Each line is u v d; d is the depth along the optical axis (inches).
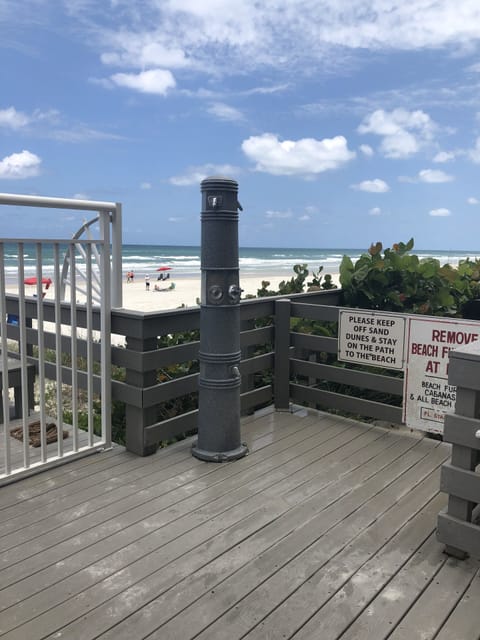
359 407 159.8
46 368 167.0
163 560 92.0
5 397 118.4
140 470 128.5
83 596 82.7
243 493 116.7
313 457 136.6
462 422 88.6
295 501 113.3
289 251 4037.9
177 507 110.5
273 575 88.1
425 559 92.7
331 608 80.1
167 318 135.8
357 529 102.3
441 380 139.6
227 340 132.1
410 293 199.0
